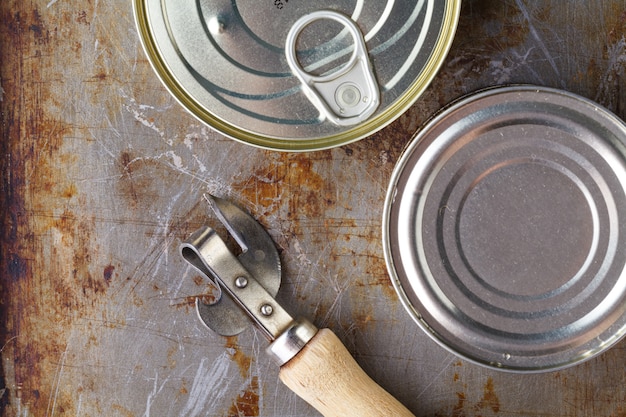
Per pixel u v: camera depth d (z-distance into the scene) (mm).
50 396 351
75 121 345
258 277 342
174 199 346
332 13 309
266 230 346
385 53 313
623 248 332
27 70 344
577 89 342
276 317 327
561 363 335
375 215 345
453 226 334
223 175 345
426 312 338
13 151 346
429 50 313
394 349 348
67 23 343
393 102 316
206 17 311
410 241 334
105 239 347
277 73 315
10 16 343
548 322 335
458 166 332
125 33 342
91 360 350
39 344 350
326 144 319
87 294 349
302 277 347
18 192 347
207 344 349
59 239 347
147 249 347
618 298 333
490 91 324
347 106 315
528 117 330
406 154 327
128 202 346
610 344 333
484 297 336
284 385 349
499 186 334
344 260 346
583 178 331
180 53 313
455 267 335
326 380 323
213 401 350
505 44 341
